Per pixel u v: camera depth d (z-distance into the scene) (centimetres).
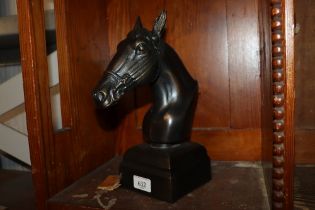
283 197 49
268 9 53
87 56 85
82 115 82
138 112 98
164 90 72
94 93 65
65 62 77
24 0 62
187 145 73
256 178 77
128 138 99
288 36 45
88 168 84
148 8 93
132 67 65
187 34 91
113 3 96
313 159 88
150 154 69
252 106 88
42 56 66
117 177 78
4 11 109
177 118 70
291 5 45
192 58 91
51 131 69
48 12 89
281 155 49
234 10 87
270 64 51
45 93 67
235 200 64
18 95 90
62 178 73
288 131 47
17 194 85
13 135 96
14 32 95
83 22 84
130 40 67
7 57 113
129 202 65
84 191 72
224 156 91
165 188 64
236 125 90
